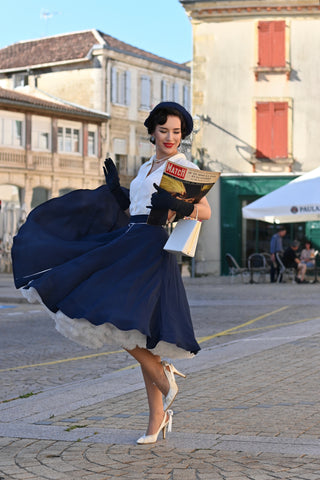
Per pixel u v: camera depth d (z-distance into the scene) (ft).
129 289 14.82
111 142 168.25
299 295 65.31
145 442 15.80
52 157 154.92
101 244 15.80
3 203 151.53
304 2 103.91
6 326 45.73
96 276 14.88
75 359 31.81
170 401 15.55
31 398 21.83
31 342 37.96
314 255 88.17
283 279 91.81
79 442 16.15
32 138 151.84
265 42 105.50
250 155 105.60
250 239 106.01
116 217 16.97
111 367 29.37
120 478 13.44
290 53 105.40
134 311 14.58
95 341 14.62
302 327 39.24
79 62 168.14
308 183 75.56
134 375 25.53
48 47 175.42
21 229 16.11
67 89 169.68
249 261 88.07
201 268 105.40
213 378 24.27
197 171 14.94
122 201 16.80
